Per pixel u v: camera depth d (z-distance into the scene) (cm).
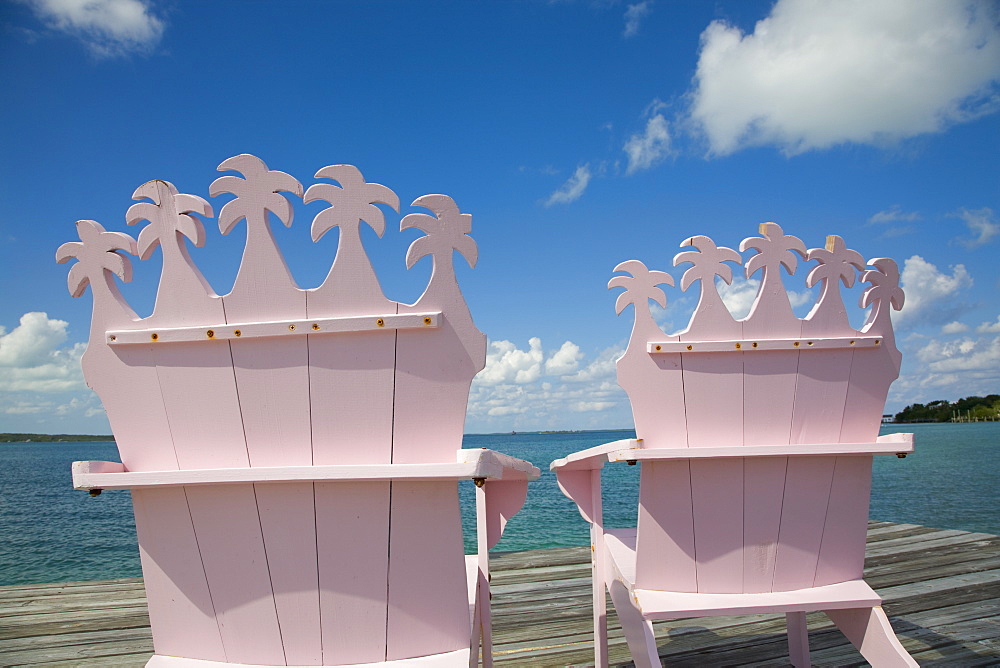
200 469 119
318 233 119
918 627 288
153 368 124
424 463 116
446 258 118
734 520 164
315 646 122
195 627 126
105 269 124
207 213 120
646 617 158
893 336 167
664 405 163
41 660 270
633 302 162
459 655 121
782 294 163
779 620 306
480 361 118
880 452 158
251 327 119
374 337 119
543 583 379
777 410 164
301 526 120
